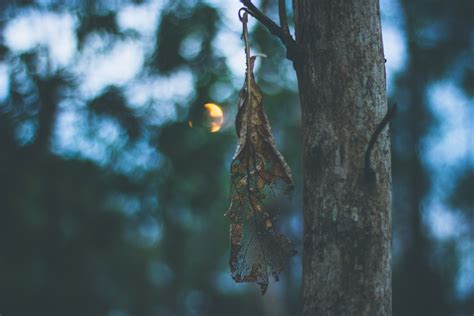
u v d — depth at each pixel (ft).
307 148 10.61
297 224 66.54
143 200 42.55
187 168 40.78
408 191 55.11
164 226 46.62
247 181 11.09
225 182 46.52
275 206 11.14
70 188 44.19
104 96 40.63
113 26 39.91
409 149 53.83
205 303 112.37
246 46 11.27
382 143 10.38
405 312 51.85
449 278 55.77
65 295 49.26
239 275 11.05
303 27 10.87
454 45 51.42
